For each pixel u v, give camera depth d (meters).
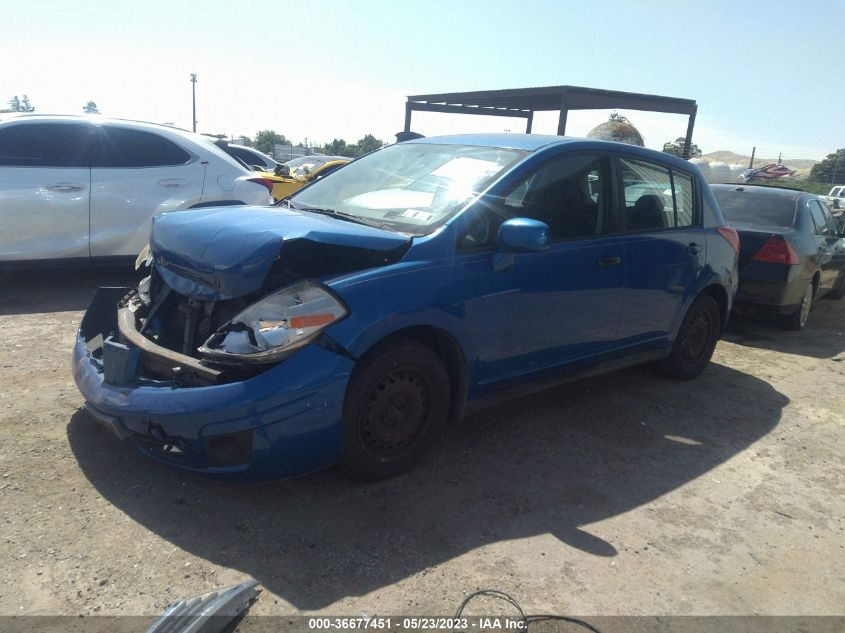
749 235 7.02
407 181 3.96
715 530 3.24
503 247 3.39
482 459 3.73
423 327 3.31
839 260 8.56
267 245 2.94
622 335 4.48
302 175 16.78
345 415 3.04
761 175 33.88
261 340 2.82
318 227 3.12
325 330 2.90
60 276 7.34
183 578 2.57
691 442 4.24
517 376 3.83
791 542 3.19
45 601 2.39
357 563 2.73
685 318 5.12
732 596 2.75
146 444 2.99
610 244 4.20
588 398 4.85
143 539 2.78
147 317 3.47
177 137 7.07
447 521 3.09
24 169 6.22
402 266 3.19
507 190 3.67
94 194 6.49
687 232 4.91
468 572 2.74
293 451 2.89
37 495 3.02
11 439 3.49
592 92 12.27
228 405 2.76
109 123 6.67
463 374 3.52
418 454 3.43
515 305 3.65
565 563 2.86
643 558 2.95
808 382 5.72
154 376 3.11
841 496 3.69
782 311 7.03
